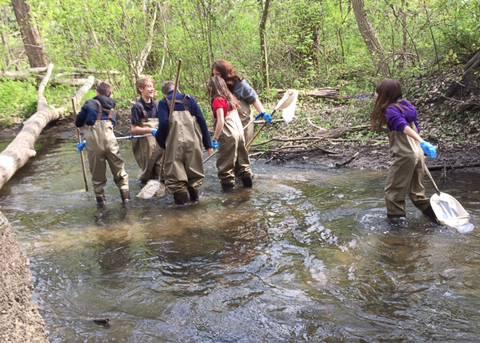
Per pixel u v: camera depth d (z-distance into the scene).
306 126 10.48
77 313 3.99
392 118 5.12
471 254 4.60
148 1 13.40
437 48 10.47
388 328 3.54
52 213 6.59
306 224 5.65
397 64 11.28
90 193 7.49
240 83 7.56
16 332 2.75
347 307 3.85
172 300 4.12
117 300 4.18
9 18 23.25
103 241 5.50
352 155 8.52
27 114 14.90
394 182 5.39
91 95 16.39
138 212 6.46
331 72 14.32
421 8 10.60
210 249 5.13
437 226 5.29
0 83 15.74
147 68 15.04
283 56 14.62
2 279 2.81
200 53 12.70
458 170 7.29
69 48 15.55
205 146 6.82
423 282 4.15
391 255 4.68
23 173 8.94
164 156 6.64
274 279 4.39
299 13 14.49
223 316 3.83
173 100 6.42
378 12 12.30
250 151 9.41
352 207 6.07
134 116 7.55
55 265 4.92
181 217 6.18
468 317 3.62
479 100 8.79
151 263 4.86
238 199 6.77
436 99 9.62
